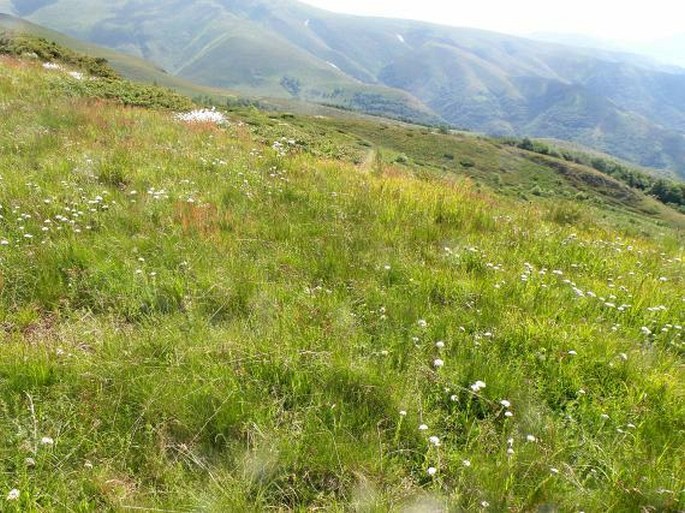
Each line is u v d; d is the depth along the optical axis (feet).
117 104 65.87
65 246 22.20
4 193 27.22
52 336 17.17
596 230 39.32
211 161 40.24
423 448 13.79
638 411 15.61
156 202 28.94
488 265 24.75
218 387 14.78
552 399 16.34
